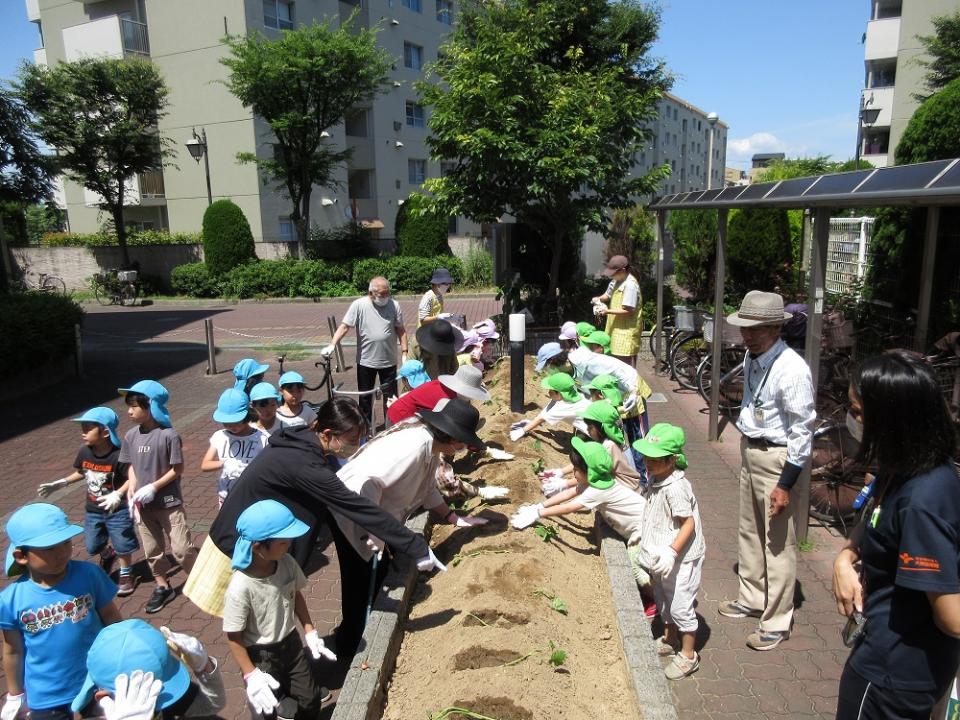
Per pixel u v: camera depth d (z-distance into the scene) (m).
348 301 24.42
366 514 3.44
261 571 3.12
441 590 4.02
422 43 37.56
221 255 25.52
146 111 26.27
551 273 12.80
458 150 11.77
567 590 3.97
